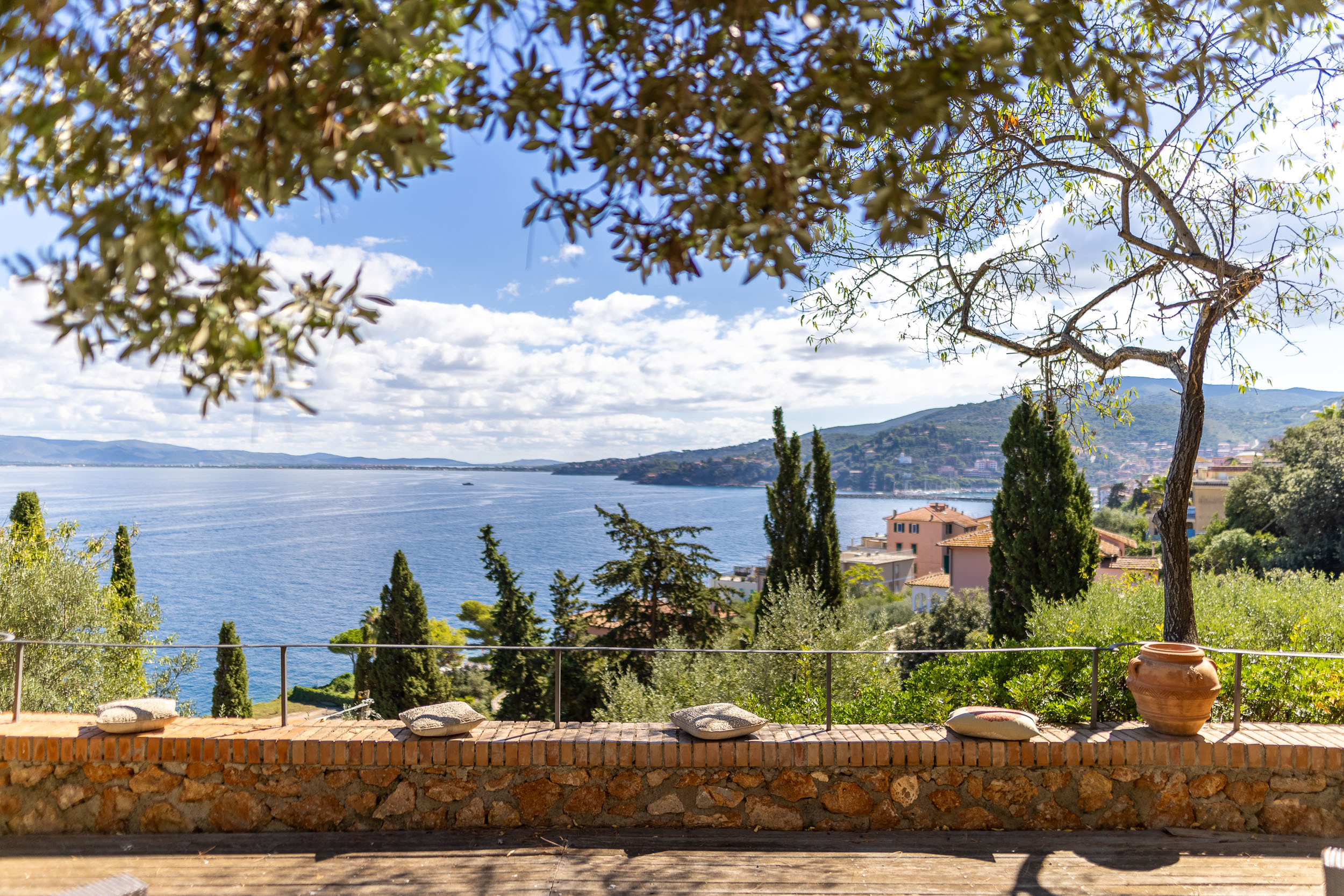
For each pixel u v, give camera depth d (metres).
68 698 12.02
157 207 1.49
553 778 4.09
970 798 4.04
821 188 1.94
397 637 24.36
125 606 14.71
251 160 1.58
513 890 3.39
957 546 41.16
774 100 1.87
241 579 105.19
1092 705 4.33
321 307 1.57
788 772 4.07
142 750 4.04
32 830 4.03
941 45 1.93
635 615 20.62
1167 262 5.63
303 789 4.05
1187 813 4.01
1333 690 4.57
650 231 1.96
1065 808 4.03
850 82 1.81
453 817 4.05
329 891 3.38
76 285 1.45
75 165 1.64
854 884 3.43
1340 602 6.18
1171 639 5.39
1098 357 5.64
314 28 1.60
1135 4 2.61
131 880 2.78
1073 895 3.33
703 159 1.91
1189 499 5.42
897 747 4.04
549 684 19.98
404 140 1.62
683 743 4.07
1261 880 3.45
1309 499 23.84
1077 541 13.20
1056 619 6.72
